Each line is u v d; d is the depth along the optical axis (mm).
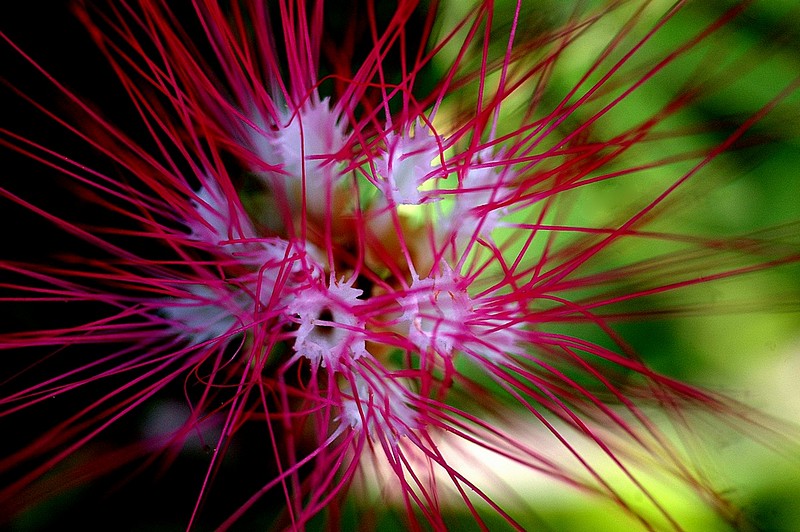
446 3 150
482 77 143
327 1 149
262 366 142
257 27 144
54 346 145
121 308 146
